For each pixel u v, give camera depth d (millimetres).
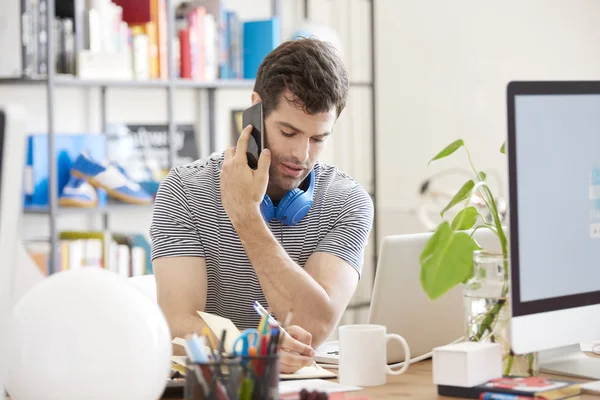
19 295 1903
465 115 4871
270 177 2217
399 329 1987
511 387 1569
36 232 4168
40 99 4215
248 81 4480
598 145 1757
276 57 2143
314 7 5367
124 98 4520
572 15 4414
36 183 3871
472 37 4836
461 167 4887
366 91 5324
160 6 4203
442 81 4977
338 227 2340
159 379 1404
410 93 5133
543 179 1665
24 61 3764
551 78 4516
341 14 5352
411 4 5117
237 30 4527
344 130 5387
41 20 3775
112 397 1348
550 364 1841
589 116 1744
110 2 4078
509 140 1619
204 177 2355
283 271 2127
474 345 1648
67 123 4301
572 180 1709
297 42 2152
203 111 4816
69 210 3861
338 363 1897
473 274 1722
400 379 1793
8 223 1194
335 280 2238
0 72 4074
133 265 4109
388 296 1959
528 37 4598
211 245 2295
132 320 1374
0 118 1180
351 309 5082
